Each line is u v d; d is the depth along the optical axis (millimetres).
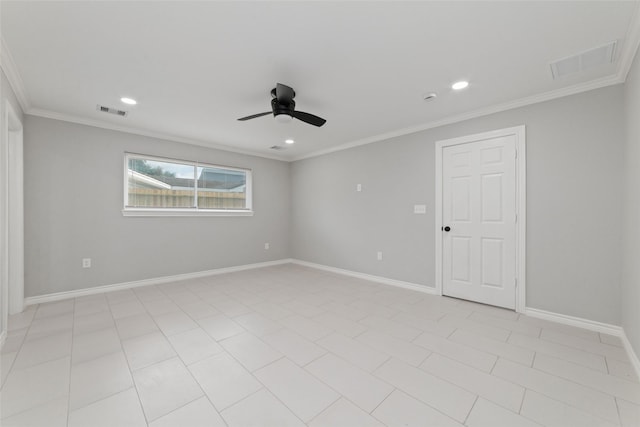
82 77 2395
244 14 1643
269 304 3154
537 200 2766
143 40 1892
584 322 2510
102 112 3188
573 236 2576
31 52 2020
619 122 2348
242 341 2252
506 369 1859
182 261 4305
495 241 3055
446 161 3443
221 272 4758
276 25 1744
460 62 2174
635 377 1762
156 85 2547
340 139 4348
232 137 4230
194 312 2895
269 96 2779
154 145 4020
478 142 3162
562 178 2629
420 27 1765
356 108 3080
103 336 2326
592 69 2252
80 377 1754
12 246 2812
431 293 3582
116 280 3695
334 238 4895
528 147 2816
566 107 2602
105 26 1744
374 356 2023
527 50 2008
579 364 1915
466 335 2363
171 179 4273
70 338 2285
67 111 3168
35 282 3131
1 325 2166
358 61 2158
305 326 2553
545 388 1660
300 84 2529
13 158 2818
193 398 1568
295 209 5688
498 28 1770
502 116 2984
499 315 2812
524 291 2844
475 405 1518
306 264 5449
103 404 1515
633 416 1433
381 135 4086
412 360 1971
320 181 5148
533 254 2793
